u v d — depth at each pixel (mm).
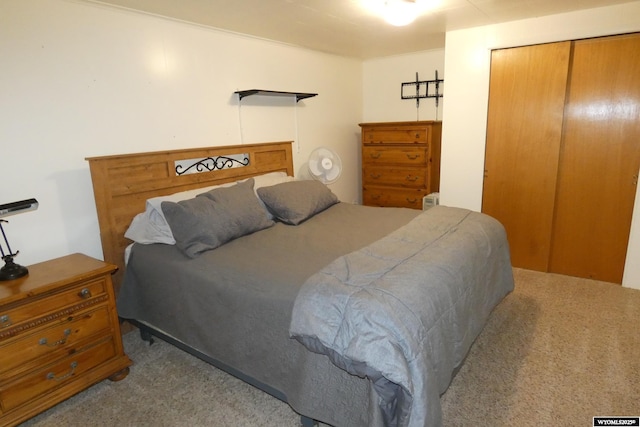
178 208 2223
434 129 4227
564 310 2725
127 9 2521
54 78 2236
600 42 2873
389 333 1335
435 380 1438
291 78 3934
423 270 1679
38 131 2199
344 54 4520
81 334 1961
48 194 2273
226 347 1894
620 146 2932
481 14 2924
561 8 2805
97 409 1912
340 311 1439
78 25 2311
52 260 2160
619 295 2920
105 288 2055
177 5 2494
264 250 2191
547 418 1750
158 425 1795
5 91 2059
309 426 1659
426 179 4258
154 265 2221
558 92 3070
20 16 2080
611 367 2084
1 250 1920
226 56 3240
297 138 4094
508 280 2578
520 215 3443
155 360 2312
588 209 3148
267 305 1704
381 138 4469
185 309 2070
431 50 4422
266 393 1986
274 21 2951
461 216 2541
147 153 2605
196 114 3049
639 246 2957
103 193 2410
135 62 2613
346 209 3139
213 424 1792
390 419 1385
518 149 3334
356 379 1452
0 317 1671
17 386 1745
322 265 1903
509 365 2137
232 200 2500
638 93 2799
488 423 1733
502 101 3326
